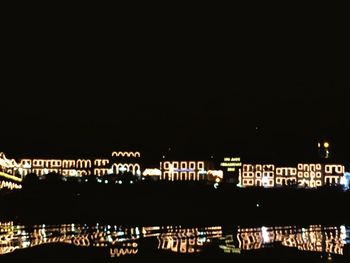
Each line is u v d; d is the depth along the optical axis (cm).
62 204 11788
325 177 19012
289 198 14188
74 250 6191
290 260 5897
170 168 19350
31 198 12000
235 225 9256
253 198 13925
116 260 5700
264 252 6309
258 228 8800
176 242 6956
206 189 14212
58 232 7794
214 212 11681
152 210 11694
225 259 5869
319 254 6200
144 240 7069
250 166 19488
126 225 8906
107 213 10938
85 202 12094
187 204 12731
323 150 19362
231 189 14550
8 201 11675
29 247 6328
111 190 13425
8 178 14588
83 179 15700
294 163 19375
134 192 13312
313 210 12706
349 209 12975
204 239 7300
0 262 5522
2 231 7850
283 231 8431
